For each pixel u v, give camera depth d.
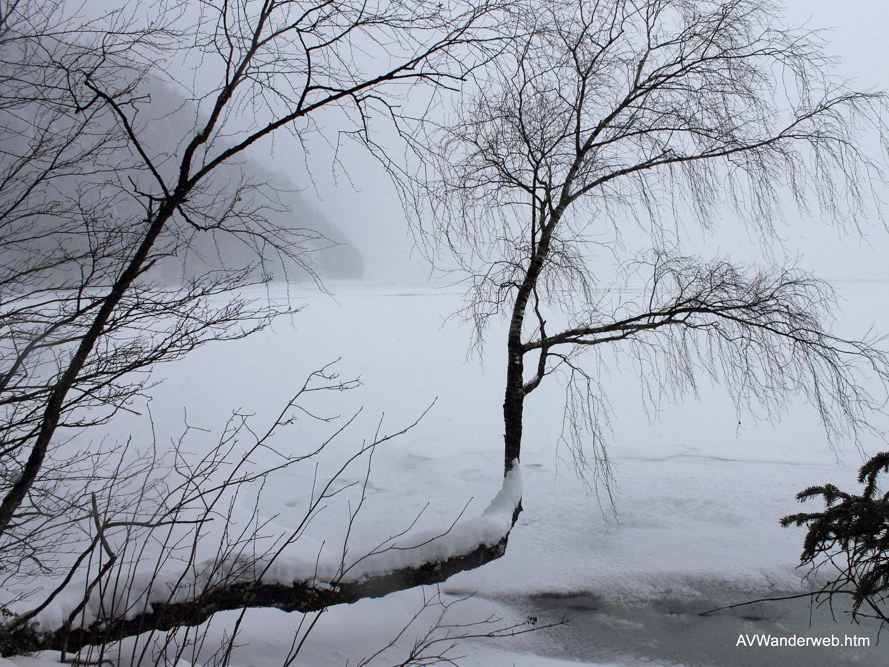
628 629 7.42
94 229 4.55
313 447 14.76
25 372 4.59
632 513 10.91
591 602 8.12
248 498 11.48
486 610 7.96
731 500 11.25
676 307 7.98
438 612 7.89
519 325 8.03
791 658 6.66
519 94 7.43
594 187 8.38
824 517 4.45
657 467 13.55
